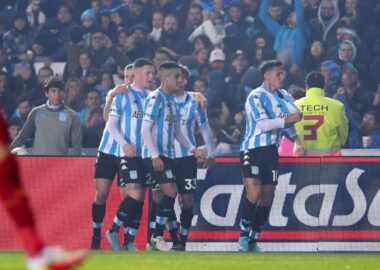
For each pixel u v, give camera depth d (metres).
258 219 36.41
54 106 39.53
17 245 36.66
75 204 37.00
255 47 55.22
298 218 37.19
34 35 57.50
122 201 35.53
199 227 37.12
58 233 36.94
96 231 36.41
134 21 56.91
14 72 55.16
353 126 51.12
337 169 37.31
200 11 56.41
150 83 36.28
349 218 37.34
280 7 55.69
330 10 55.91
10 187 15.69
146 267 23.05
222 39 55.31
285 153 41.31
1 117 15.71
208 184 37.22
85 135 49.88
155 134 35.28
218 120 51.97
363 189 37.44
